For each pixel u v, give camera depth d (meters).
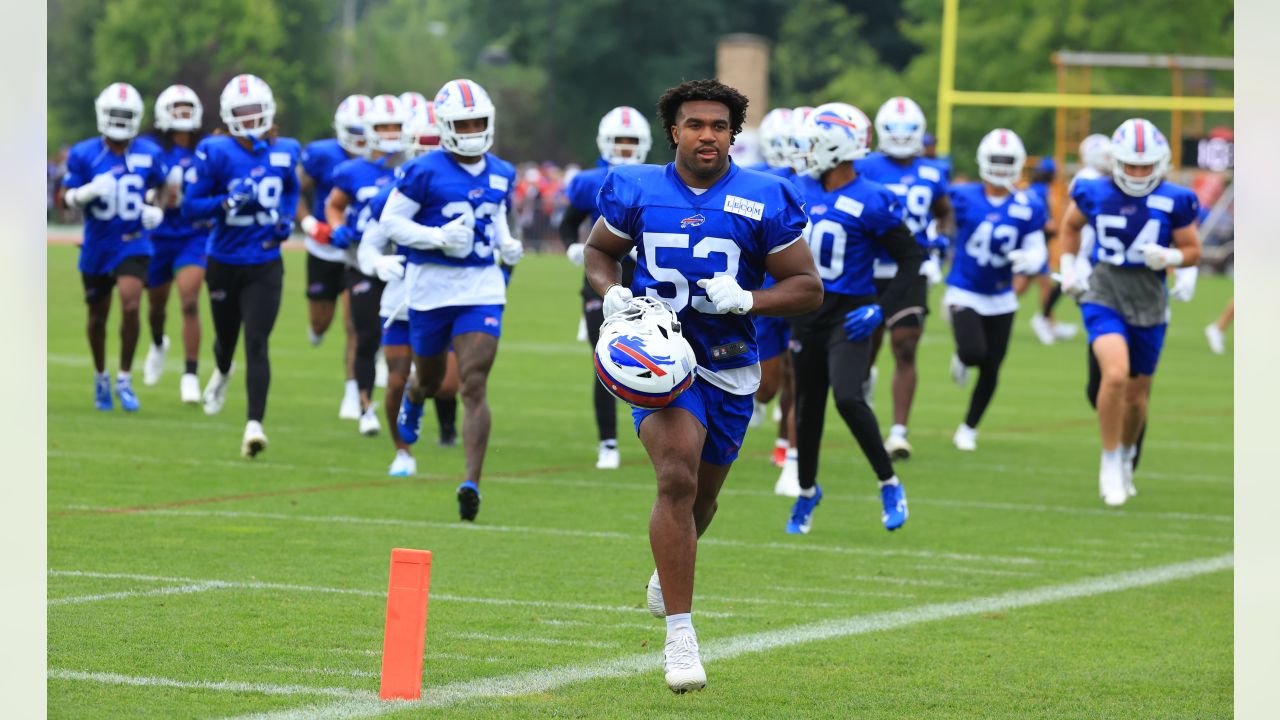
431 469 39.84
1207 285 148.88
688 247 20.73
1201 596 27.30
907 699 20.12
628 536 31.53
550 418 51.47
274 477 37.31
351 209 44.28
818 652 22.59
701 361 21.03
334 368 63.69
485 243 33.09
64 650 21.20
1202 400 62.19
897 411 44.12
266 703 18.92
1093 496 38.97
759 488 39.16
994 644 23.38
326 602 24.67
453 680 20.38
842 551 30.89
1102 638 23.95
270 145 41.06
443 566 28.05
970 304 46.75
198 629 22.61
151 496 34.06
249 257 40.34
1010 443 49.22
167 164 48.09
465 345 32.66
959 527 34.06
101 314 47.81
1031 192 46.84
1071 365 76.38
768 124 45.09
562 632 23.31
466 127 32.69
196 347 49.94
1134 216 36.00
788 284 20.73
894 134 43.91
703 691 20.20
